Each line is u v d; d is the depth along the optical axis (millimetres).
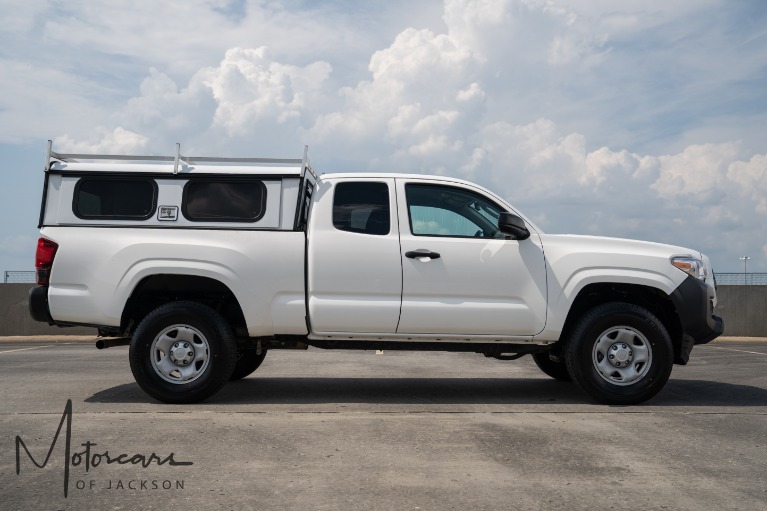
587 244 6754
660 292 6793
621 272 6621
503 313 6566
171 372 6395
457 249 6605
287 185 6648
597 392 6465
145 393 7020
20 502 3689
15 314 16938
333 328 6531
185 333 6387
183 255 6449
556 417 5863
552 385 7895
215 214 6621
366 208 6723
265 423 5535
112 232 6520
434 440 5000
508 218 6395
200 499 3732
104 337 7188
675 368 9891
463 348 6781
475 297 6586
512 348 6797
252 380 8195
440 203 6820
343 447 4793
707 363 10680
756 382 8305
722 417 5922
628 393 6449
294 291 6516
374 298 6539
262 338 6785
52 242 6500
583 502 3717
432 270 6547
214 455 4578
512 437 5109
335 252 6531
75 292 6449
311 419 5703
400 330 6551
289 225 6590
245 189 6652
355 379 8367
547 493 3859
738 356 11914
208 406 6301
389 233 6633
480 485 3986
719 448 4844
